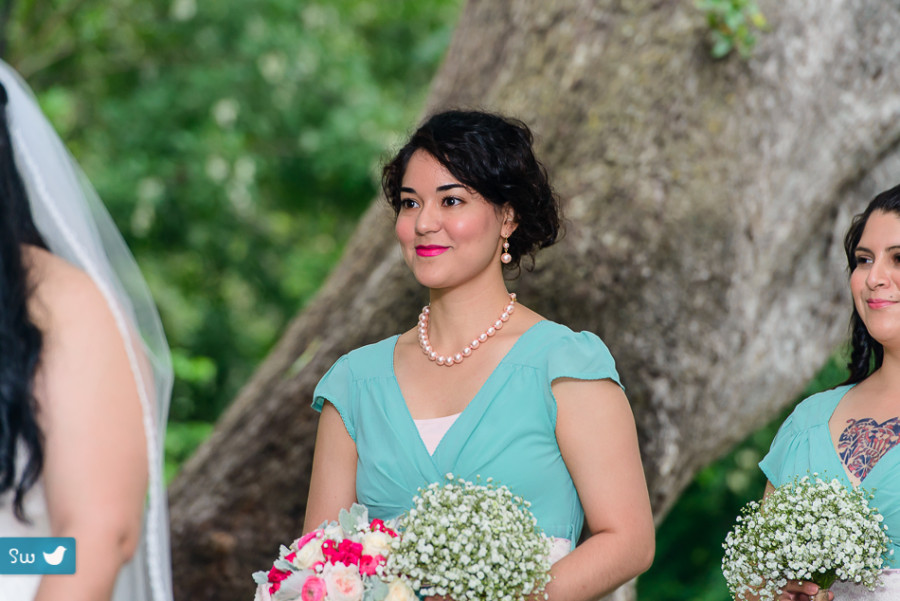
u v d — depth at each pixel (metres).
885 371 3.46
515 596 2.74
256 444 5.27
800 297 5.56
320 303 5.96
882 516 3.21
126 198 13.15
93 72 14.30
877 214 3.42
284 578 2.87
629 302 5.04
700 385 5.17
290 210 15.48
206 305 15.20
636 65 5.32
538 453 3.01
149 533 2.20
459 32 6.36
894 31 5.39
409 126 3.84
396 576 2.77
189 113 13.62
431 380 3.19
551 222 3.33
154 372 2.37
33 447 1.95
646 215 5.11
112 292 2.18
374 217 6.16
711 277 5.15
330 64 14.07
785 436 3.63
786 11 5.34
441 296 3.22
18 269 2.03
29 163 2.27
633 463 3.01
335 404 3.30
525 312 3.26
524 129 3.26
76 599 1.92
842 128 5.42
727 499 10.55
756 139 5.27
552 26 5.57
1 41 8.82
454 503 2.79
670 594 10.43
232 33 13.84
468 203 3.11
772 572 3.22
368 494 3.13
